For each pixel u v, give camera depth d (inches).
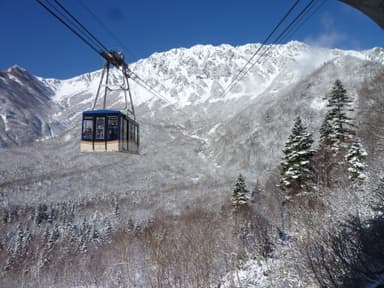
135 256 1179.3
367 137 1706.4
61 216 4158.5
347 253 442.3
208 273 764.0
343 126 1560.0
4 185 6141.7
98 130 702.5
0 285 1710.1
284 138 5418.3
